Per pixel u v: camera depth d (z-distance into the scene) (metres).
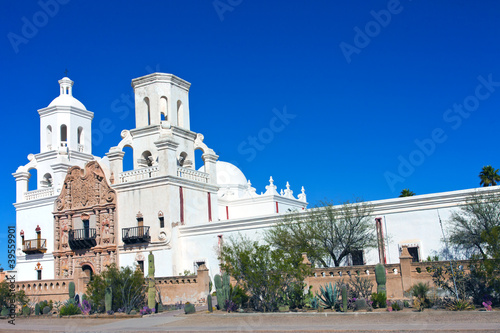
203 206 45.34
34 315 32.38
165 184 41.69
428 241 31.53
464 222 28.98
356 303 23.12
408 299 24.84
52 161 52.97
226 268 27.56
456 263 24.28
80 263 45.38
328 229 32.22
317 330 18.66
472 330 16.58
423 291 23.48
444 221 31.20
